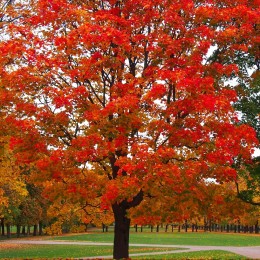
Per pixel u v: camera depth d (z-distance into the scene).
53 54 12.31
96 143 11.01
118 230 13.27
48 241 50.97
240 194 13.23
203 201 11.73
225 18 11.87
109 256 28.67
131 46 12.25
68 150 11.20
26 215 55.78
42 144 11.35
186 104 11.09
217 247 38.22
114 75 12.45
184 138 11.21
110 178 12.48
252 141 11.11
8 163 19.39
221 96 11.04
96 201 13.50
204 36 11.73
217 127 11.28
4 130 11.96
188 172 10.28
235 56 13.44
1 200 24.09
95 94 12.73
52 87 11.74
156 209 11.50
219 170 10.98
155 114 12.26
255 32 12.54
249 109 13.24
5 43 11.84
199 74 11.62
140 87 12.09
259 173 13.12
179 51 12.02
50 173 11.18
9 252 33.69
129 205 12.98
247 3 12.89
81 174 11.93
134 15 12.30
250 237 62.66
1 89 11.72
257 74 13.30
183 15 12.57
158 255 27.03
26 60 11.86
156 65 12.52
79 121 11.91
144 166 10.20
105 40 11.10
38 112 11.47
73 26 12.72
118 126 11.13
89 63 11.47
